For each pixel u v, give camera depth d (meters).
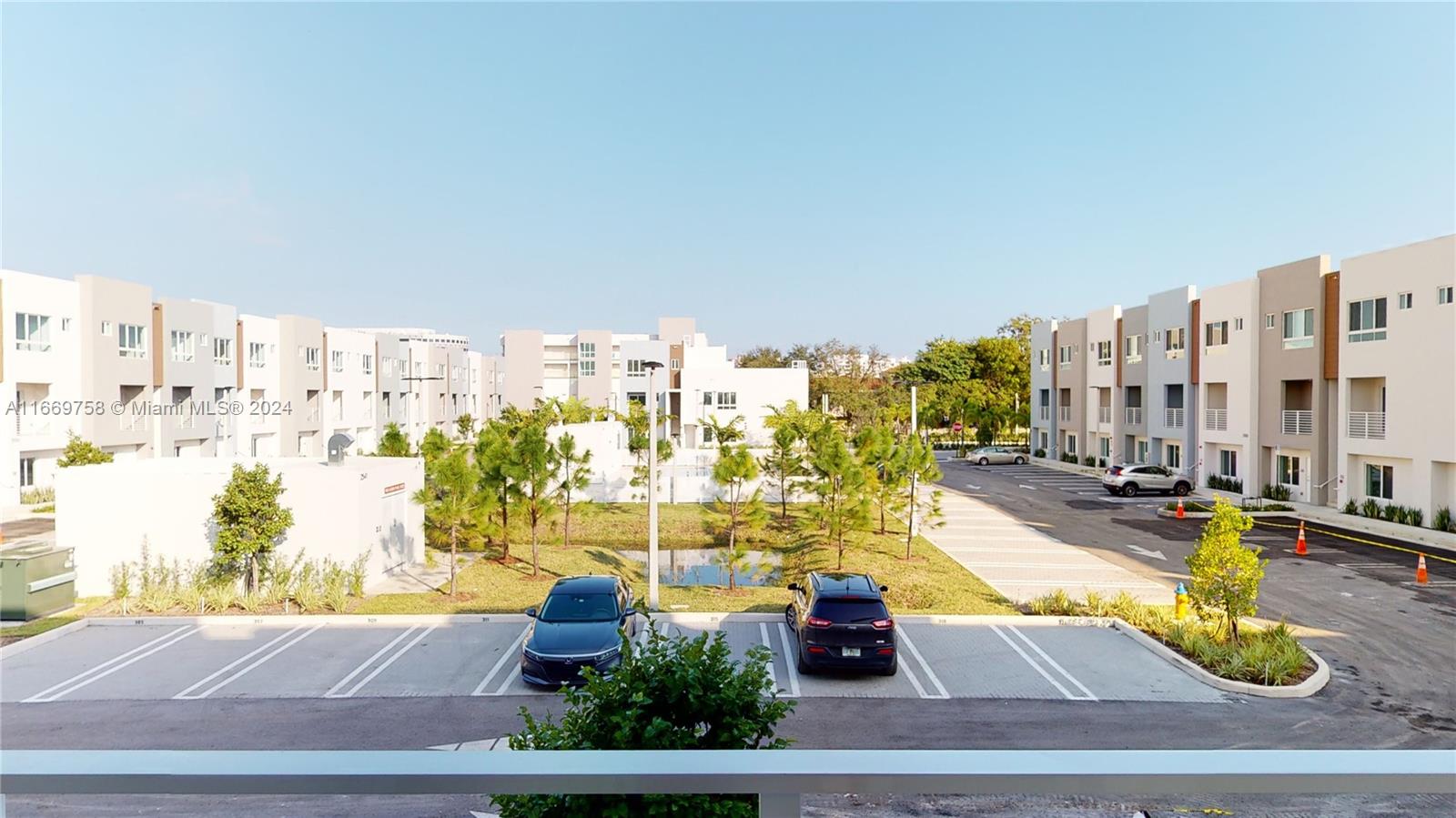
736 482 21.75
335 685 12.59
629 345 66.00
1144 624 15.55
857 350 89.81
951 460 55.06
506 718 11.32
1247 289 32.97
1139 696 12.12
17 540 25.05
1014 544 24.50
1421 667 13.48
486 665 13.51
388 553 20.14
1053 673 13.13
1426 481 25.20
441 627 15.78
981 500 34.38
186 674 13.10
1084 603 17.34
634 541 24.95
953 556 22.72
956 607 17.00
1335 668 13.45
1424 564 19.22
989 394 70.69
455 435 68.38
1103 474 38.75
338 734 10.75
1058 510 31.59
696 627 15.77
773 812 1.38
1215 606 13.94
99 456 33.09
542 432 23.11
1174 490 35.53
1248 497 32.22
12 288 32.59
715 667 4.87
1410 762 1.33
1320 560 21.72
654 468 16.55
